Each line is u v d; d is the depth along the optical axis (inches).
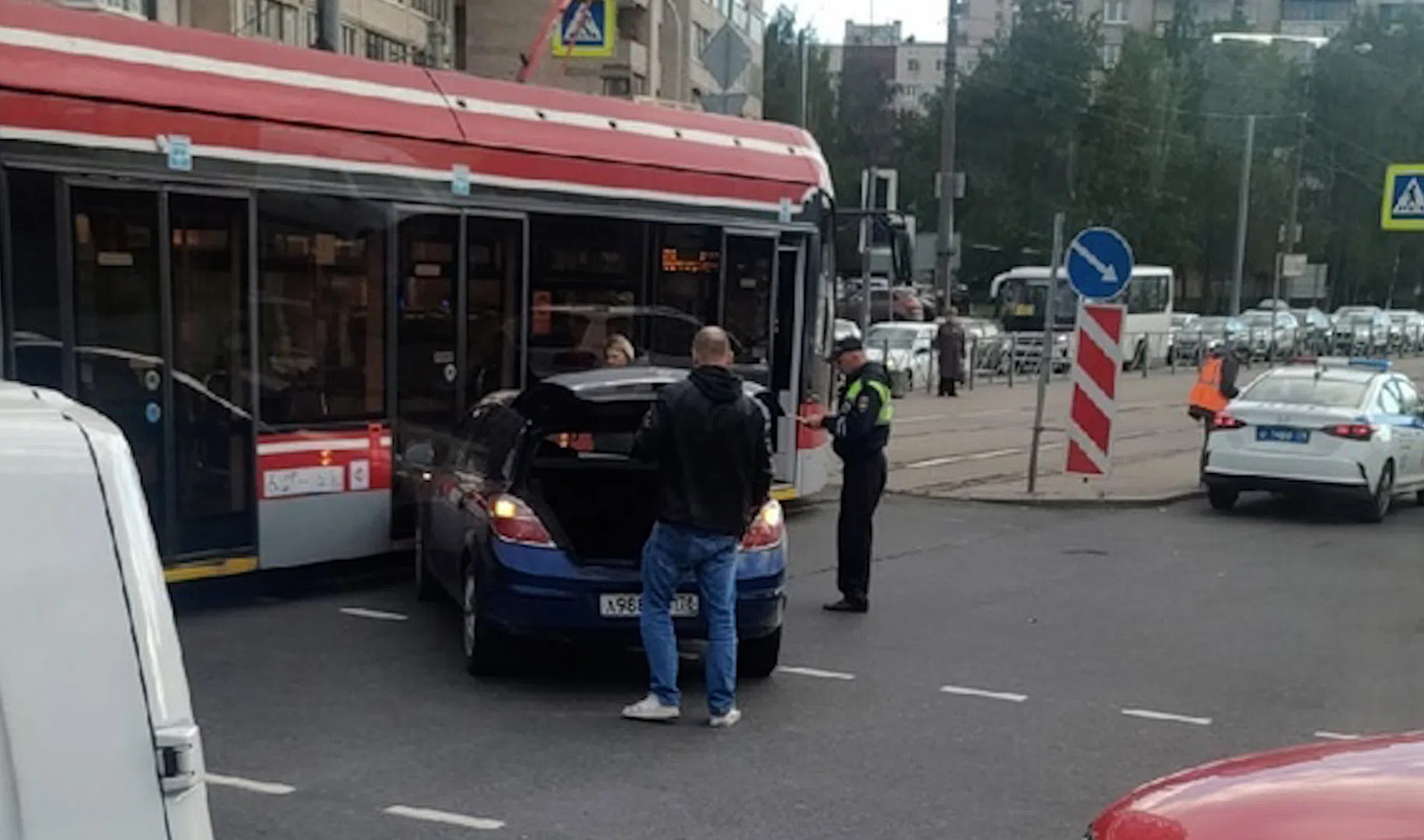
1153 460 799.1
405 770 247.0
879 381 386.6
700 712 290.0
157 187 338.6
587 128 448.1
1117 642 364.2
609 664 325.4
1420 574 476.1
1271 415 597.3
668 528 275.7
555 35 957.8
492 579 299.1
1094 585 442.6
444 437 407.2
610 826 222.2
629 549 320.5
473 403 415.2
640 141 464.4
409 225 396.2
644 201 462.6
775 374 524.1
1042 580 448.1
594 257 449.1
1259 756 145.0
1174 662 344.2
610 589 296.7
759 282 510.0
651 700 281.7
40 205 317.1
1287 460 591.5
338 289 380.5
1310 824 121.3
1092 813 235.1
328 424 380.2
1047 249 2952.8
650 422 276.2
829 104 3710.6
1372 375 632.4
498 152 418.0
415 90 402.9
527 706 289.3
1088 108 2967.5
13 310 313.1
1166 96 2972.4
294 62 374.9
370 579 410.6
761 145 516.7
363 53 1349.7
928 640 360.5
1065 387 1398.9
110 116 328.8
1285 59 3142.2
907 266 613.3
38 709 88.7
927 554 492.1
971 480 685.3
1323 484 586.2
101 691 90.6
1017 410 1104.8
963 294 2618.1
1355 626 390.0
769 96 3661.4
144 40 341.4
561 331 439.8
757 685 313.1
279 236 366.3
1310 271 2439.7
